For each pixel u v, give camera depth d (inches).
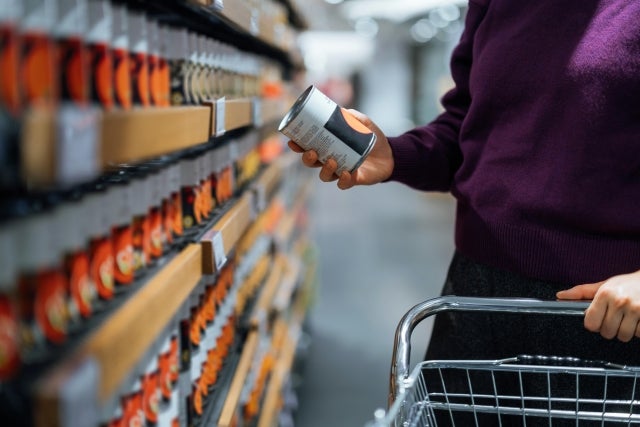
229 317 94.9
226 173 93.4
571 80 65.8
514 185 69.3
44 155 30.2
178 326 62.9
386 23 763.4
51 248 37.4
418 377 58.9
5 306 33.0
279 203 175.6
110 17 45.4
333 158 67.5
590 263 66.9
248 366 94.7
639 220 65.2
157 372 54.9
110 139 37.0
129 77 50.6
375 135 72.5
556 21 67.6
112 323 39.4
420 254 334.3
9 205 37.6
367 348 205.6
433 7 617.0
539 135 68.3
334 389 176.4
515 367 60.0
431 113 936.3
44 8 35.4
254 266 123.5
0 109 30.8
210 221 76.5
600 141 65.2
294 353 171.9
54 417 30.3
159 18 69.8
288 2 173.8
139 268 53.3
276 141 178.1
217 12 69.7
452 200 534.9
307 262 239.0
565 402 68.2
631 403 59.8
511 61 69.7
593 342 67.4
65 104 37.4
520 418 70.7
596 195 65.7
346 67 904.9
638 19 64.2
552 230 67.9
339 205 509.7
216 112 69.4
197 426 70.4
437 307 61.2
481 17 78.7
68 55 39.0
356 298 258.8
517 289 70.1
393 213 471.5
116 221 48.1
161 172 59.6
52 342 36.1
